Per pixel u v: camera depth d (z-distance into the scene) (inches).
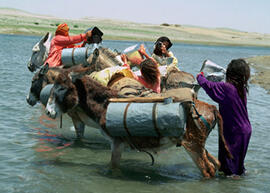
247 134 231.8
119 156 233.9
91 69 255.9
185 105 215.2
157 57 313.4
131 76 255.0
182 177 234.8
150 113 206.8
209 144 303.4
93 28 334.6
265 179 233.6
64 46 331.3
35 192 202.4
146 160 266.4
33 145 281.4
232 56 1822.1
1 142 280.4
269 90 617.6
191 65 1027.3
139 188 215.0
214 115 222.5
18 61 802.8
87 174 232.5
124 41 2443.4
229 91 229.9
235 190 215.5
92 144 294.2
